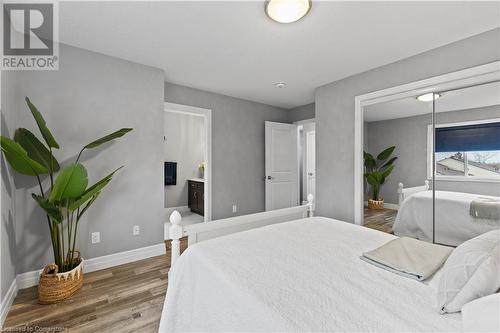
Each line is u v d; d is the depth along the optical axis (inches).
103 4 66.1
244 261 50.9
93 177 95.1
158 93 111.3
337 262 51.1
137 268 98.1
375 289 40.3
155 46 90.7
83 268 91.2
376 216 110.7
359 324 31.3
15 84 78.2
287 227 76.5
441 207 93.4
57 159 88.0
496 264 34.3
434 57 90.4
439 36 82.0
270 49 92.3
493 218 82.0
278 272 46.1
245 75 119.0
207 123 145.4
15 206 79.0
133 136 104.5
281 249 58.0
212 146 148.6
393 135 104.4
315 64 105.4
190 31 80.0
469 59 82.0
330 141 126.8
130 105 103.7
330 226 78.2
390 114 104.7
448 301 33.9
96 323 65.0
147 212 108.8
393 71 102.3
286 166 179.0
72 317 67.3
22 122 81.2
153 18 72.7
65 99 89.3
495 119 78.4
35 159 75.7
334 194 124.2
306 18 72.2
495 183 81.4
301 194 229.3
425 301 37.0
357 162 113.8
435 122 92.5
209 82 129.3
